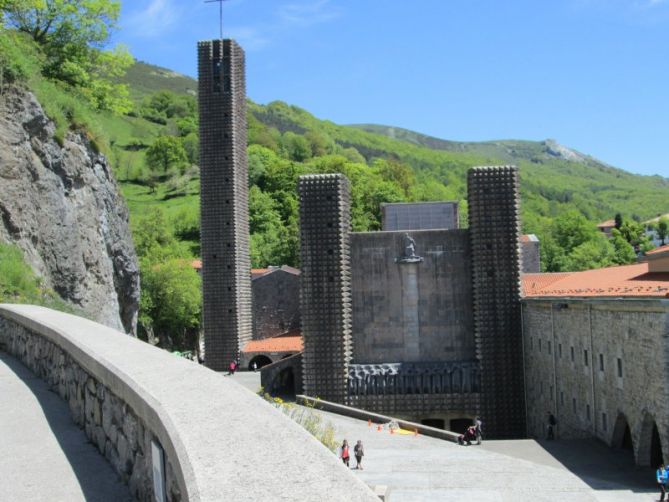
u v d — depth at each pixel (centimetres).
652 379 3431
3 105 4597
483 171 6456
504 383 6375
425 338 6600
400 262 6625
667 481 3102
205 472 641
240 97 9856
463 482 3650
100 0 6669
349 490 588
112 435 1164
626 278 4684
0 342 2534
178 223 17600
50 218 4747
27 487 1062
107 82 6988
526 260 12294
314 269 6500
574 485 3500
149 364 1179
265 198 17100
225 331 9406
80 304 4881
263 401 916
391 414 6397
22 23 6450
